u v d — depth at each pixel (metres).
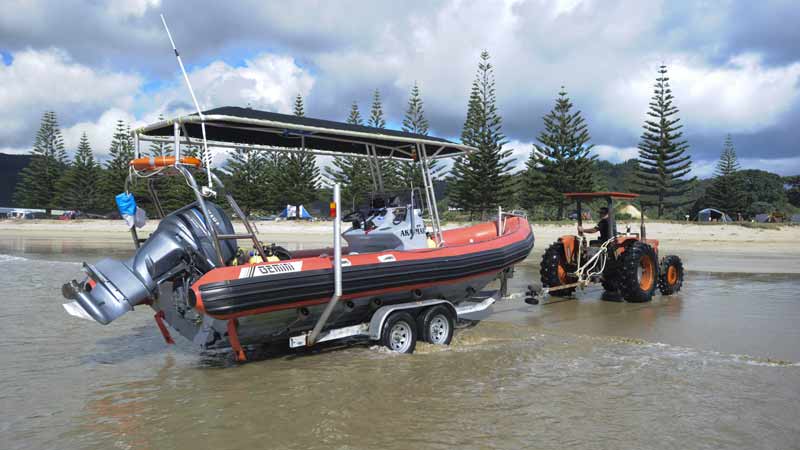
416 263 6.49
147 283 5.57
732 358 5.95
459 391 4.89
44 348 6.66
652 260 9.77
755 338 6.88
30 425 4.20
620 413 4.34
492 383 5.11
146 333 7.48
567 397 4.71
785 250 21.50
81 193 56.62
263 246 6.35
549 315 8.61
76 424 4.21
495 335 7.17
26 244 26.47
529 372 5.46
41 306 9.48
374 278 6.07
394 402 4.62
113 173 51.72
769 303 9.48
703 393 4.80
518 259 7.95
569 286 9.33
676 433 3.95
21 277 13.49
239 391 4.95
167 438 3.92
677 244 24.41
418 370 5.55
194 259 5.77
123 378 5.41
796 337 6.92
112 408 4.55
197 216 5.93
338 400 4.68
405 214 7.03
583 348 6.44
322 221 35.00
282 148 7.25
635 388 4.94
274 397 4.77
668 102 39.06
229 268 5.28
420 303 6.47
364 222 7.21
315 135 6.58
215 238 5.51
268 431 4.03
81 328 7.80
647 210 49.84
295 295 5.55
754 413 4.32
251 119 5.68
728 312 8.66
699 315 8.45
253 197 36.75
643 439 3.85
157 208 6.55
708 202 55.62
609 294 10.69
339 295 5.69
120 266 5.61
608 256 9.81
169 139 6.48
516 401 4.62
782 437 3.88
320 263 5.81
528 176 40.53
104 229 43.53
